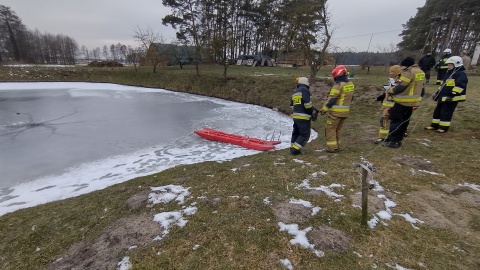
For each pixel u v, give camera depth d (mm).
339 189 3744
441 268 2322
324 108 5160
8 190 5184
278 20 32562
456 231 2807
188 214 3367
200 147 7738
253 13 35969
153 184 4539
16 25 50312
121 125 10297
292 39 17281
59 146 7746
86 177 5727
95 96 17312
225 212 3340
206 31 28188
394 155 5020
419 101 5031
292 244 2664
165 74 23781
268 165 4949
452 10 25984
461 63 5770
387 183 3891
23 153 7160
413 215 3107
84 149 7516
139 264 2523
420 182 3908
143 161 6633
